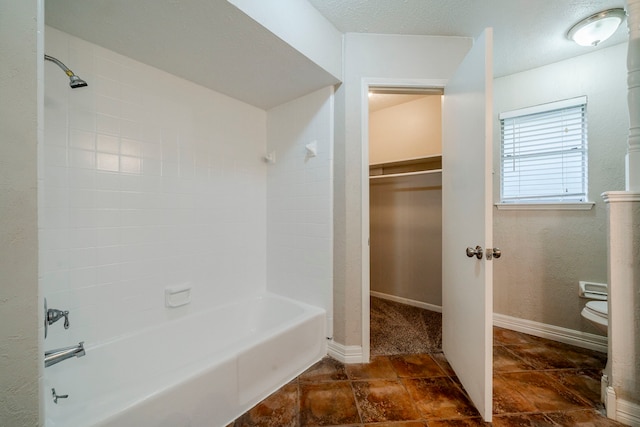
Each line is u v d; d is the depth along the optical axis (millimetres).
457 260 1589
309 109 2004
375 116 3211
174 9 1145
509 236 2271
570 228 2035
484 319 1253
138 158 1579
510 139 2318
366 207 1793
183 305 1796
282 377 1551
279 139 2221
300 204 2074
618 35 1787
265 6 1272
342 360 1799
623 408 1247
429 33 1779
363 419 1285
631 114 1272
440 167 2756
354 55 1771
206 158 1923
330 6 1544
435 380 1587
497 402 1386
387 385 1543
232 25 1257
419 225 2893
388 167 3117
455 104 1608
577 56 2012
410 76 1782
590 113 1971
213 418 1200
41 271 729
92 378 1347
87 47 1376
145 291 1612
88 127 1386
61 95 1297
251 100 2129
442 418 1287
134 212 1566
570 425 1236
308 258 2020
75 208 1350
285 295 2174
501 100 2322
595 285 1933
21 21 683
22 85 684
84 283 1379
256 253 2262
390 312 2711
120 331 1504
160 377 1100
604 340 1889
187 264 1819
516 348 1944
